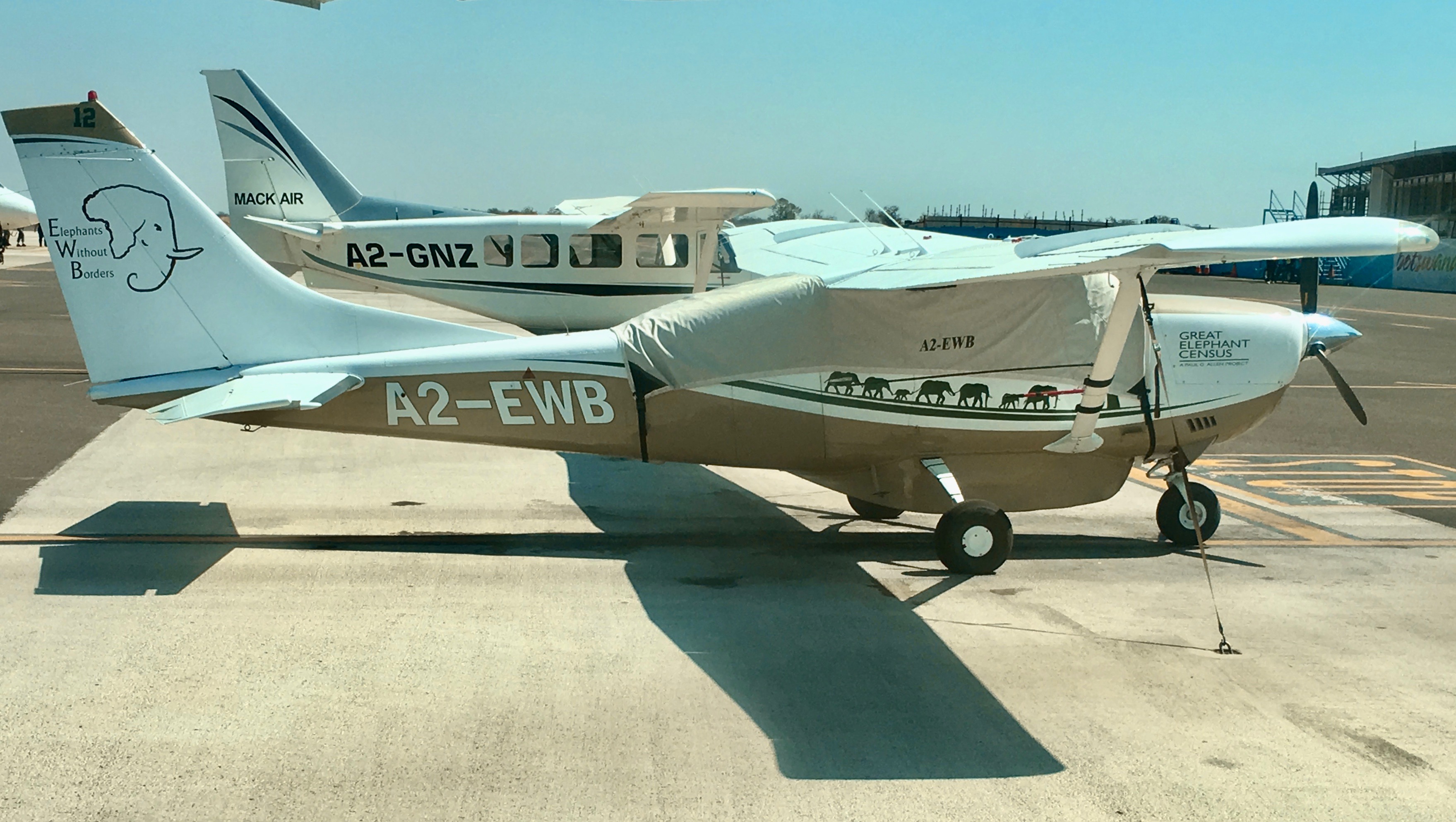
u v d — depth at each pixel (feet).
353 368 24.40
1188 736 15.88
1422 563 25.94
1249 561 25.94
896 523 29.12
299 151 57.36
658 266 47.21
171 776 13.85
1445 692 17.78
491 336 25.07
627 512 29.58
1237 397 26.78
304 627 19.42
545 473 33.96
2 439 35.86
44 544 24.34
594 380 24.53
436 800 13.43
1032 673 18.26
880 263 24.73
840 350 23.97
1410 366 69.72
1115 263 18.13
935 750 15.23
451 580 22.63
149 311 24.23
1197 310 27.12
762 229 46.60
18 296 93.81
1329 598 22.97
